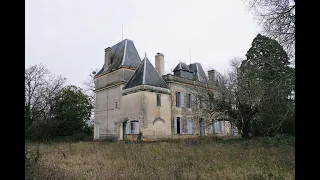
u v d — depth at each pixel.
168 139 23.11
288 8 9.01
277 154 10.26
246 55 20.73
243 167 8.57
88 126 34.31
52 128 29.00
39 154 7.37
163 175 7.61
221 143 16.09
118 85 27.22
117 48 30.70
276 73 12.38
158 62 29.56
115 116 27.09
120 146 15.35
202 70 32.69
